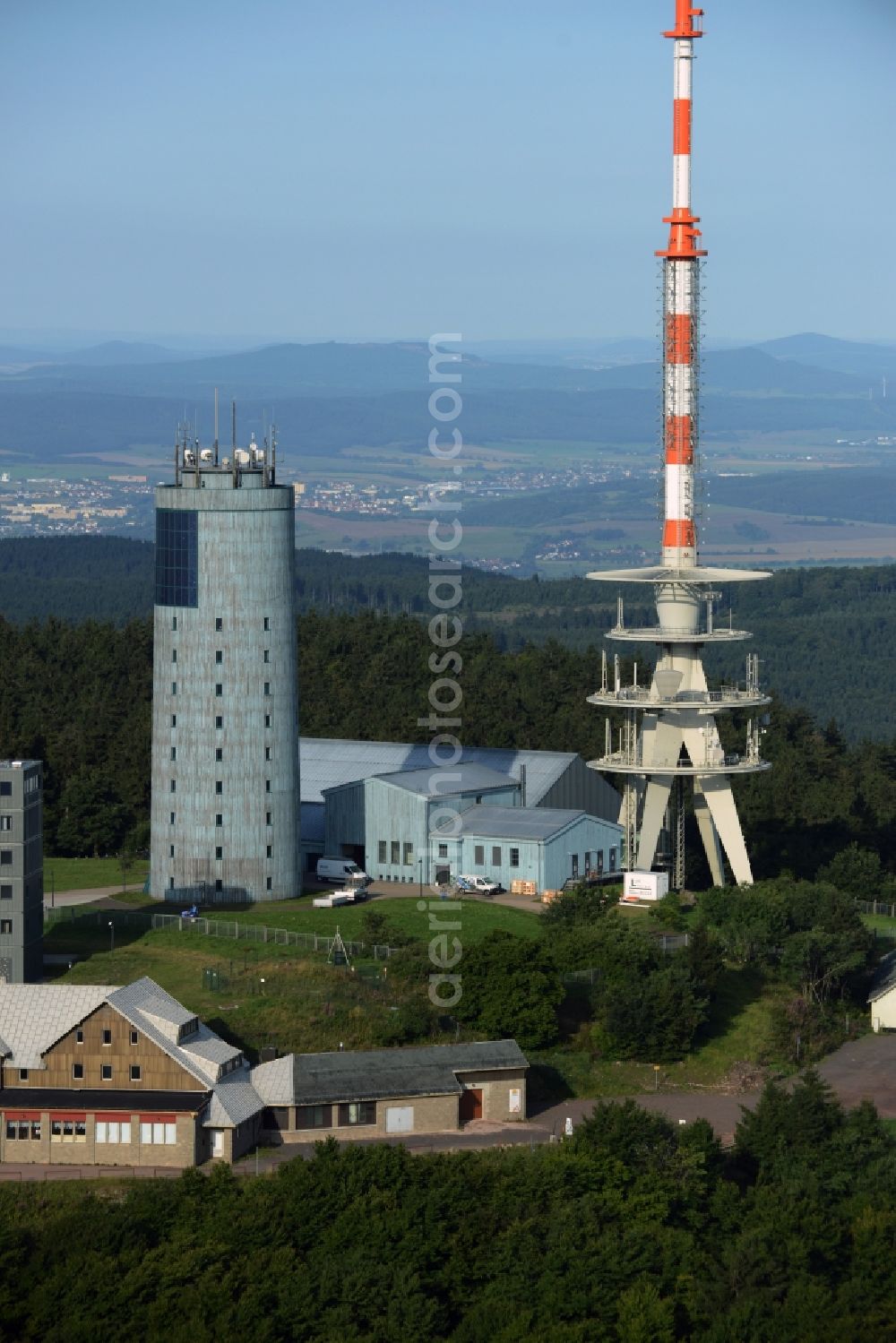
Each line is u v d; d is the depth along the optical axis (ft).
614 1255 557.74
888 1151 622.13
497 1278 557.33
